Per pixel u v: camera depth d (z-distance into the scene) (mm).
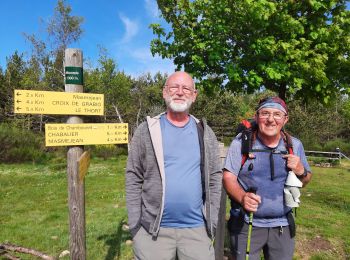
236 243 3020
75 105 3342
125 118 26141
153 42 5230
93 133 3455
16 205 8633
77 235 3516
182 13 5016
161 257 2762
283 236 2975
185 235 2793
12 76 29094
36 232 6223
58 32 25172
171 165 2756
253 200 2760
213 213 2873
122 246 5340
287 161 2889
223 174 2986
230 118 28578
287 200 2867
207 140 2865
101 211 7793
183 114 2838
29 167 16516
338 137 27625
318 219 7098
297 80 4273
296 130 25750
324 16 4480
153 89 28312
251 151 2895
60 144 3311
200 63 4695
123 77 23953
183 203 2736
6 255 4738
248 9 4184
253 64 4598
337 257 5145
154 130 2773
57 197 9578
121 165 17281
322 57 4230
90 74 23266
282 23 4273
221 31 4562
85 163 3475
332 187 11500
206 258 2801
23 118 25375
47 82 24281
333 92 4809
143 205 2855
